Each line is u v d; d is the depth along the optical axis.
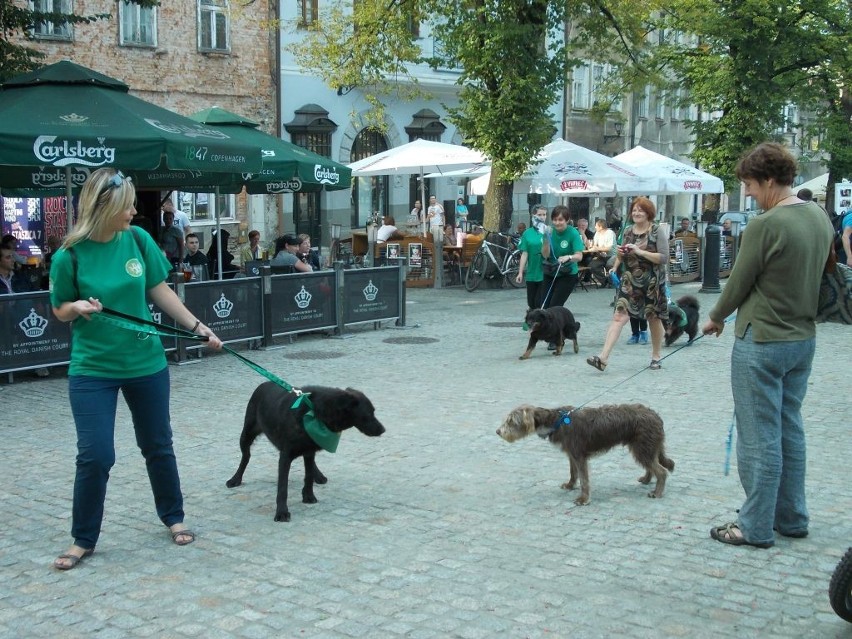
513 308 17.38
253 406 6.16
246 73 25.62
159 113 11.55
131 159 10.35
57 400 9.38
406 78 29.66
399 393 9.63
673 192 22.19
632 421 6.04
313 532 5.50
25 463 7.08
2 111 10.29
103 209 4.84
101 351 4.91
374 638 4.11
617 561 5.01
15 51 13.47
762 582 4.71
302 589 4.66
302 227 28.03
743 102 25.84
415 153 21.22
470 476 6.67
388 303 14.51
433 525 5.62
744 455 5.16
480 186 22.39
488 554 5.12
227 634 4.17
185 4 24.08
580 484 6.26
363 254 24.27
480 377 10.50
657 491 6.12
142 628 4.23
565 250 12.42
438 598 4.54
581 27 22.70
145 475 6.70
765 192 5.01
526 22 20.41
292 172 13.56
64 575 4.85
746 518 5.20
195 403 9.19
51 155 9.83
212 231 25.17
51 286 4.88
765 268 4.90
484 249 20.67
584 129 37.56
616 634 4.14
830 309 5.05
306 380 10.36
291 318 13.00
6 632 4.20
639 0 22.44
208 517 5.77
